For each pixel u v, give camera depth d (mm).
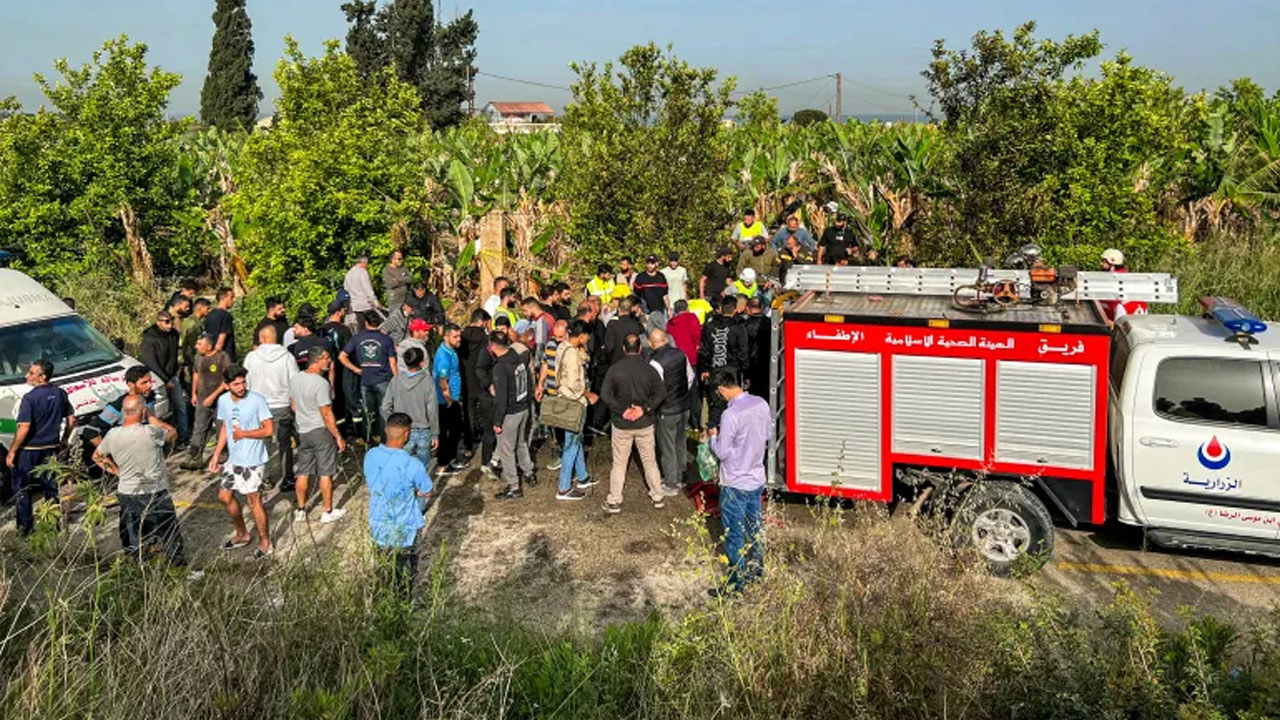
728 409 6555
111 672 4668
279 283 14336
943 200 13859
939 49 12242
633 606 6703
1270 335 6996
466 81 57688
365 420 9961
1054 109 11734
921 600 5160
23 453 7750
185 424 10375
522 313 11445
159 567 5715
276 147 14516
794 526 7770
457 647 5379
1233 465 6617
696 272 13766
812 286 7875
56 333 10039
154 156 16062
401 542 6125
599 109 13766
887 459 7176
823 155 18625
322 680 4945
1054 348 6637
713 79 13633
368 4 56688
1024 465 6867
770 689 4879
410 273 14078
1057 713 4363
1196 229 16469
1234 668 4609
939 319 6855
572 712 4906
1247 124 17031
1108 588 6824
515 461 8734
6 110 15305
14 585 5742
